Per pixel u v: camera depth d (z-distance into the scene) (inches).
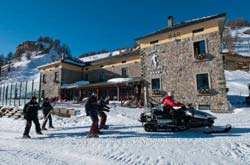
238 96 991.0
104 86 1061.8
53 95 1291.8
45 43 5265.8
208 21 722.8
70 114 569.6
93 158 184.2
